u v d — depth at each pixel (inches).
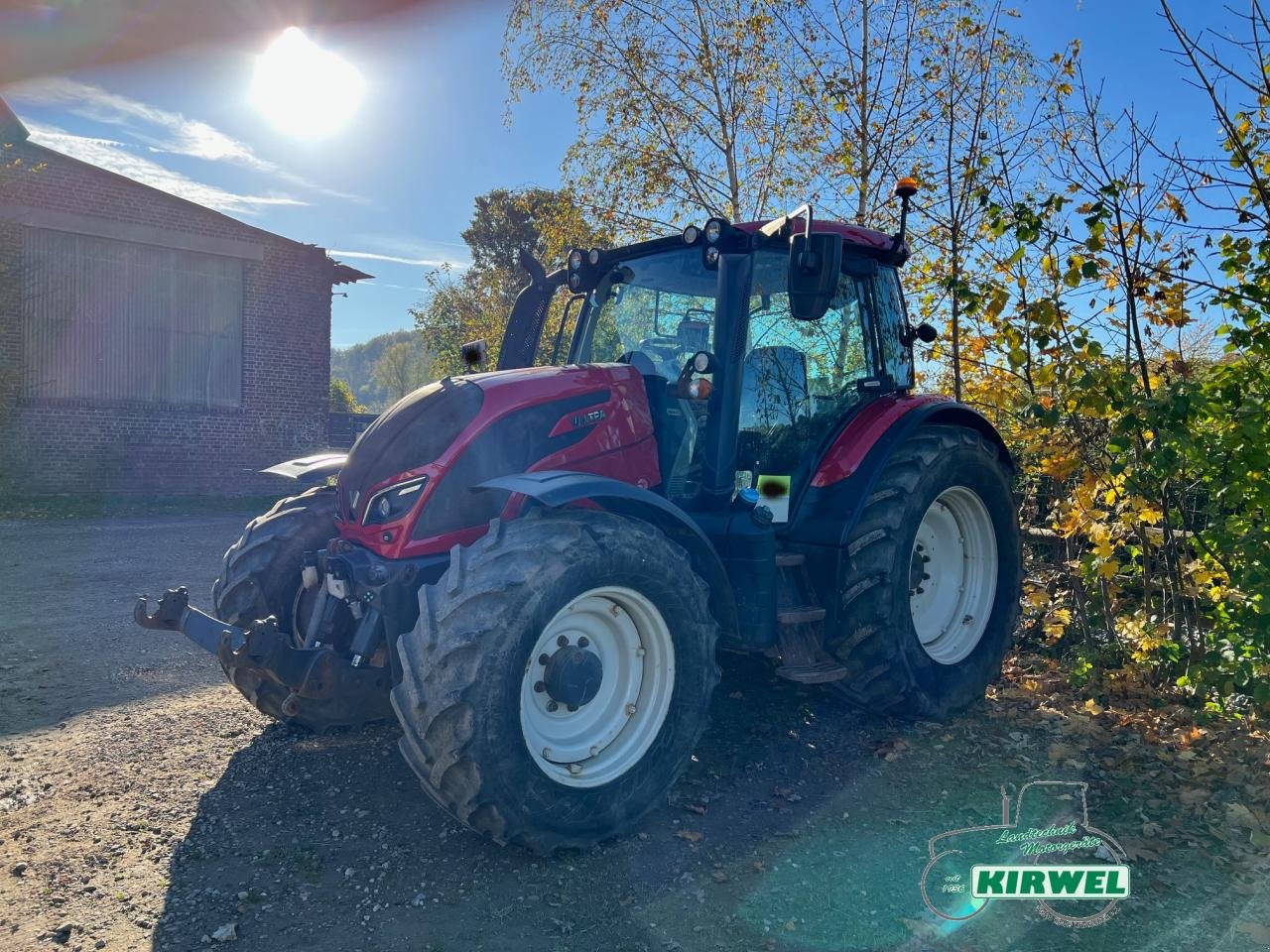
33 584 285.0
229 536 406.9
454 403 131.7
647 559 118.3
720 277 148.3
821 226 162.6
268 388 645.3
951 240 238.5
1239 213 155.6
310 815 126.3
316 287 663.1
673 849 118.0
